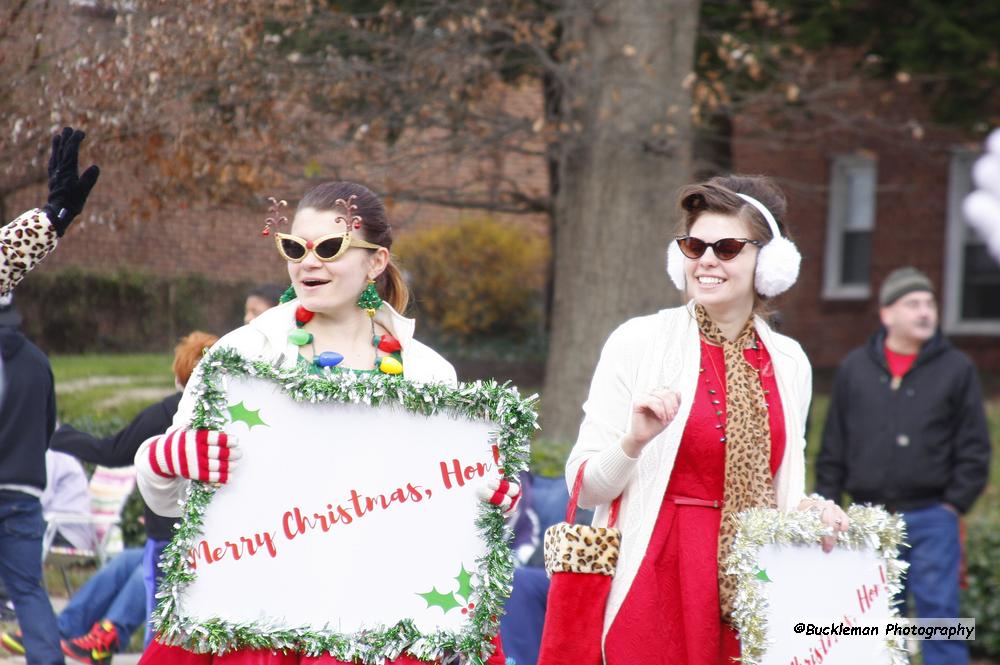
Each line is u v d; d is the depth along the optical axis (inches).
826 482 526.6
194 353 423.2
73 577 677.3
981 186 682.2
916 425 504.7
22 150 659.4
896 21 973.2
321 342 282.8
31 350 442.3
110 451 432.1
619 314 801.6
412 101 762.2
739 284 302.2
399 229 784.9
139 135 653.9
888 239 1366.9
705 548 286.7
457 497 270.5
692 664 279.9
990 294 1322.6
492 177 850.1
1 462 432.5
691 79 764.0
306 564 261.0
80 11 679.7
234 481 259.6
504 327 1451.8
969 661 600.4
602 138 790.5
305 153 719.1
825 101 1127.0
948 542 501.7
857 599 287.9
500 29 784.3
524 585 463.5
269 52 696.4
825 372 1352.1
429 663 266.2
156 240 1043.9
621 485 288.0
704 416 293.1
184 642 254.4
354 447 266.5
